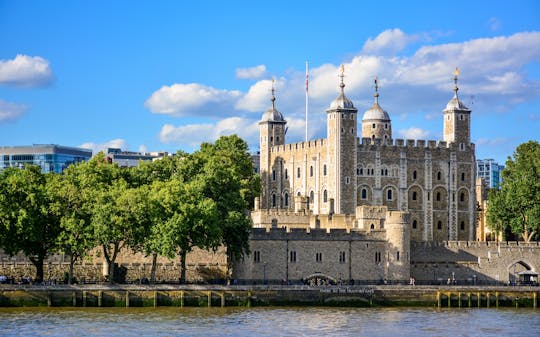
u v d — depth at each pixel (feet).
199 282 524.52
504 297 538.47
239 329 425.69
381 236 573.74
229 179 570.05
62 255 540.52
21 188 502.38
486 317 486.38
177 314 467.11
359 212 586.04
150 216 500.74
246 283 535.60
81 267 529.86
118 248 526.98
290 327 434.71
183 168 588.50
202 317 458.50
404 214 574.97
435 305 531.09
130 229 497.05
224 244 541.34
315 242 561.43
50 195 504.02
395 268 572.92
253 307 501.97
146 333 410.31
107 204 495.82
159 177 591.78
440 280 584.40
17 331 410.31
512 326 454.40
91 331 412.98
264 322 447.42
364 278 568.41
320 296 515.50
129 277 533.96
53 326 423.23
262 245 552.82
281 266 555.69
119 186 540.52
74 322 434.71
